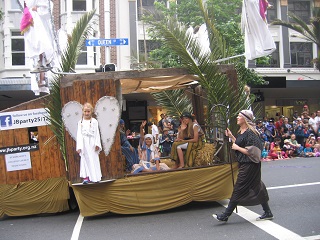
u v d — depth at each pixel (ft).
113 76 24.35
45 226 23.49
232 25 54.95
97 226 22.57
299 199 26.45
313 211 23.09
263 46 27.71
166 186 24.53
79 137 23.15
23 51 66.90
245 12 27.73
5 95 64.49
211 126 29.78
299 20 64.34
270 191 29.66
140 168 26.27
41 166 26.08
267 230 19.84
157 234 20.26
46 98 26.32
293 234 19.01
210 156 26.35
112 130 24.09
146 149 28.50
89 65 67.36
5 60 66.23
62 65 26.71
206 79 25.72
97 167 23.41
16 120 26.05
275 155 51.88
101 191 23.97
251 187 20.80
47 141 26.17
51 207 26.18
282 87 74.84
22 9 25.03
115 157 24.09
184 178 24.75
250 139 20.63
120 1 73.51
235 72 26.25
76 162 23.84
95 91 24.07
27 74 65.62
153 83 29.76
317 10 64.08
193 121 28.66
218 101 25.91
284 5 82.89
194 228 20.98
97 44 31.76
